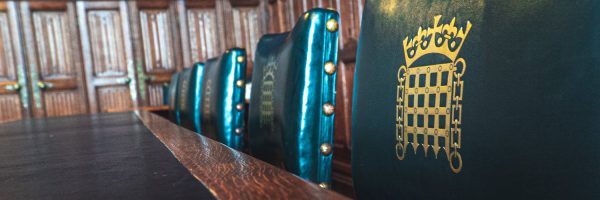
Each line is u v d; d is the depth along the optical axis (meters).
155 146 0.70
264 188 0.36
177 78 3.00
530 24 0.42
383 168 0.61
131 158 0.58
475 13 0.47
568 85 0.38
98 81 5.17
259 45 1.27
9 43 4.93
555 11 0.40
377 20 0.64
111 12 5.16
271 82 1.09
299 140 0.88
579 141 0.37
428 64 0.53
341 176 3.23
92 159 0.60
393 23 0.60
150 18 5.24
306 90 0.88
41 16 5.00
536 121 0.41
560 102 0.39
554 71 0.39
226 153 0.57
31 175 0.50
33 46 4.99
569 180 0.38
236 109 1.61
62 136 1.04
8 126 1.62
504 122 0.43
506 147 0.43
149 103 5.29
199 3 5.30
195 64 2.23
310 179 0.89
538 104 0.40
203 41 5.33
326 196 0.32
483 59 0.46
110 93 5.21
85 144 0.82
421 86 0.54
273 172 0.43
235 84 1.61
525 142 0.42
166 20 5.27
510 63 0.43
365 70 0.66
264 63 1.18
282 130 0.97
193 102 2.18
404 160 0.56
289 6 4.60
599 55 0.36
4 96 4.96
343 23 3.31
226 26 5.35
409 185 0.56
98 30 5.14
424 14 0.55
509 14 0.44
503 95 0.44
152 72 5.27
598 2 0.36
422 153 0.53
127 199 0.36
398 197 0.58
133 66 5.23
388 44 0.61
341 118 3.43
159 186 0.39
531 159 0.41
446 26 0.51
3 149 0.82
